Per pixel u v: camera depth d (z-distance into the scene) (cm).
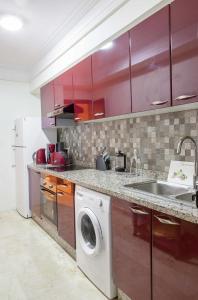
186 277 117
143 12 171
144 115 221
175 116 194
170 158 200
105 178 220
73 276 212
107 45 213
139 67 177
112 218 172
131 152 246
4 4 215
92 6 219
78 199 213
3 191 409
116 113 205
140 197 147
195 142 168
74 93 273
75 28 257
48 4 217
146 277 143
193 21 136
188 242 115
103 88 221
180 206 125
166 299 129
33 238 295
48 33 274
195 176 165
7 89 404
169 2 157
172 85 151
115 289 179
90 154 320
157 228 133
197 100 135
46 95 358
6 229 326
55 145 382
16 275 216
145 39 171
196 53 135
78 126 346
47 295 187
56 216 271
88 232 206
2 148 404
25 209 368
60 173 258
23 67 398
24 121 364
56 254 253
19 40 291
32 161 371
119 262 167
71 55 275
